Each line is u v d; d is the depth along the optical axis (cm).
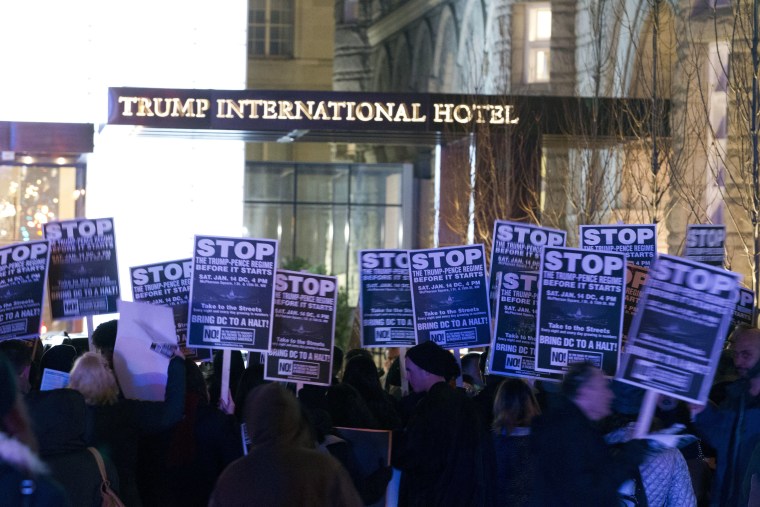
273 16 4450
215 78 2648
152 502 841
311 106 2247
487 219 2303
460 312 1095
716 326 671
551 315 886
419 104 2280
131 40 2614
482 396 975
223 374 916
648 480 678
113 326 920
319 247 3459
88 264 1108
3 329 1059
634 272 1056
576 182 2491
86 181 2614
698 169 2089
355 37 4475
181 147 2627
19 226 2625
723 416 777
